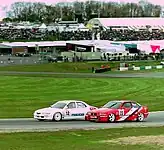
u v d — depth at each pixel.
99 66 163.62
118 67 164.12
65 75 135.62
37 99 79.31
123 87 102.62
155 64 175.62
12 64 172.75
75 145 36.50
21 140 38.84
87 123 51.19
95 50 199.50
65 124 50.06
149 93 91.06
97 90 96.38
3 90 93.62
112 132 43.81
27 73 139.62
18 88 97.88
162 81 117.44
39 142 37.91
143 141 38.25
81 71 155.50
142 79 123.19
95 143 37.44
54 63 167.62
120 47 196.62
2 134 41.91
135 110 53.75
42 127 47.31
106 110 52.38
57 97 82.81
